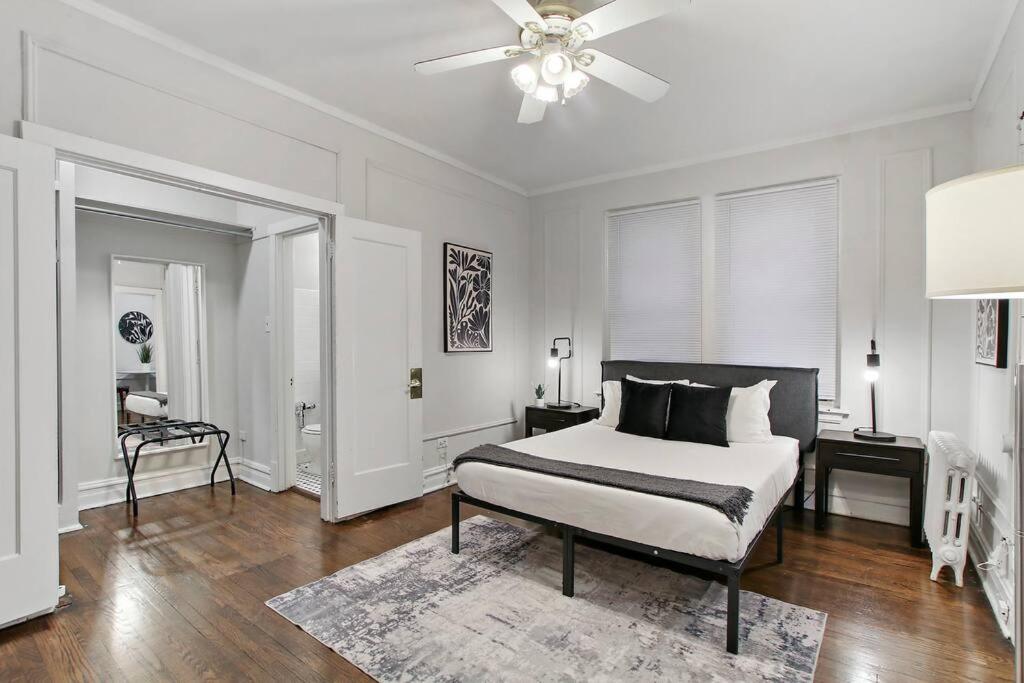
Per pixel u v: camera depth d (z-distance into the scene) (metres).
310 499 4.04
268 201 3.08
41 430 2.20
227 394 4.69
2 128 2.12
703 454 3.13
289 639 2.14
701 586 2.61
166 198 4.05
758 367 3.93
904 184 3.50
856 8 2.34
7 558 2.12
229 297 4.72
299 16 2.44
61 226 3.35
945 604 2.43
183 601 2.44
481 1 2.31
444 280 4.39
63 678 1.88
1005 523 2.30
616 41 2.61
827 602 2.45
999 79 2.61
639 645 2.09
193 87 2.72
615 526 2.36
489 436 4.90
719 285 4.27
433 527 3.44
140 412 4.15
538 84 2.53
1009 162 2.45
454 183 4.46
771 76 2.97
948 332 3.35
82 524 3.46
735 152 4.14
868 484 3.60
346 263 3.46
